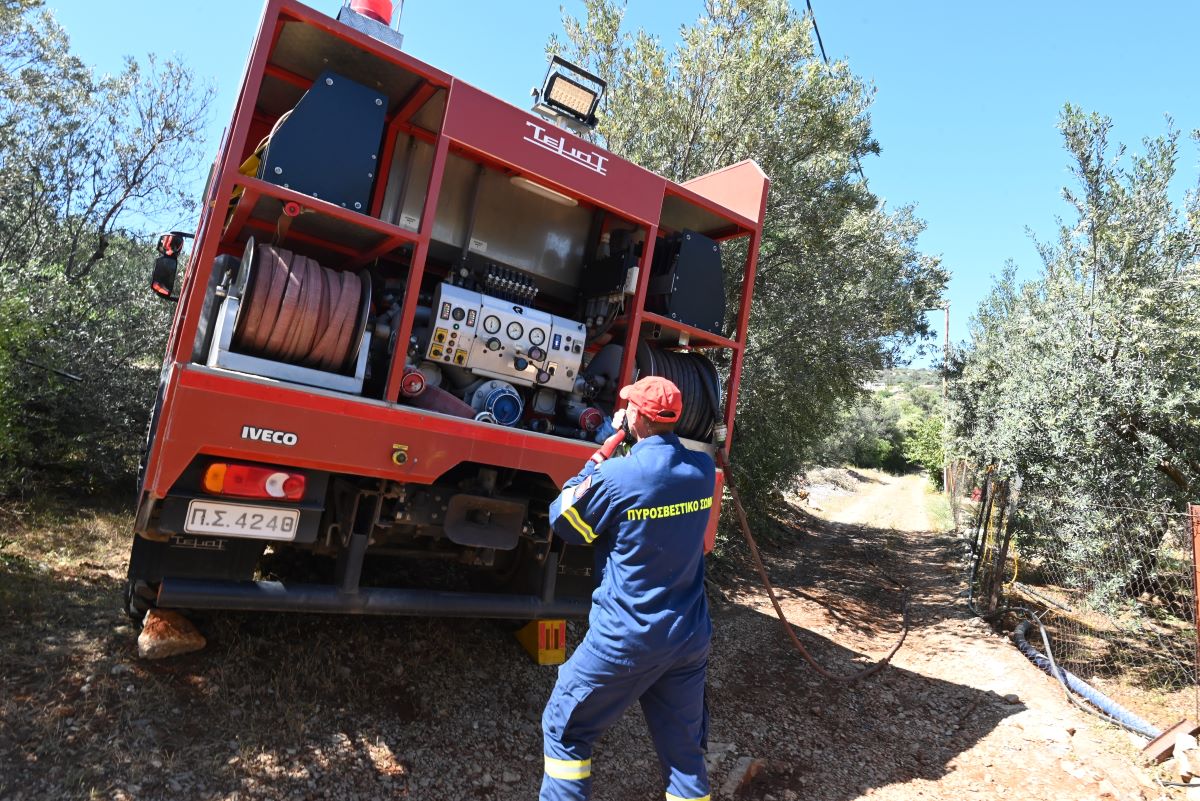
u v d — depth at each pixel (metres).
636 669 2.55
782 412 10.57
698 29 8.80
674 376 4.46
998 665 6.34
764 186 4.75
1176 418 6.97
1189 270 7.12
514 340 3.85
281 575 4.11
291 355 3.22
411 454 3.27
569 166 3.82
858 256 11.26
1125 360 7.26
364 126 3.31
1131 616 7.08
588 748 2.64
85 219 7.88
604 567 2.79
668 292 4.43
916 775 4.12
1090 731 5.04
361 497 3.59
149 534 3.01
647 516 2.62
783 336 9.28
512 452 3.55
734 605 7.56
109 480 6.69
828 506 22.39
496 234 4.57
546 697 4.24
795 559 11.65
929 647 7.06
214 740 3.07
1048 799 3.92
